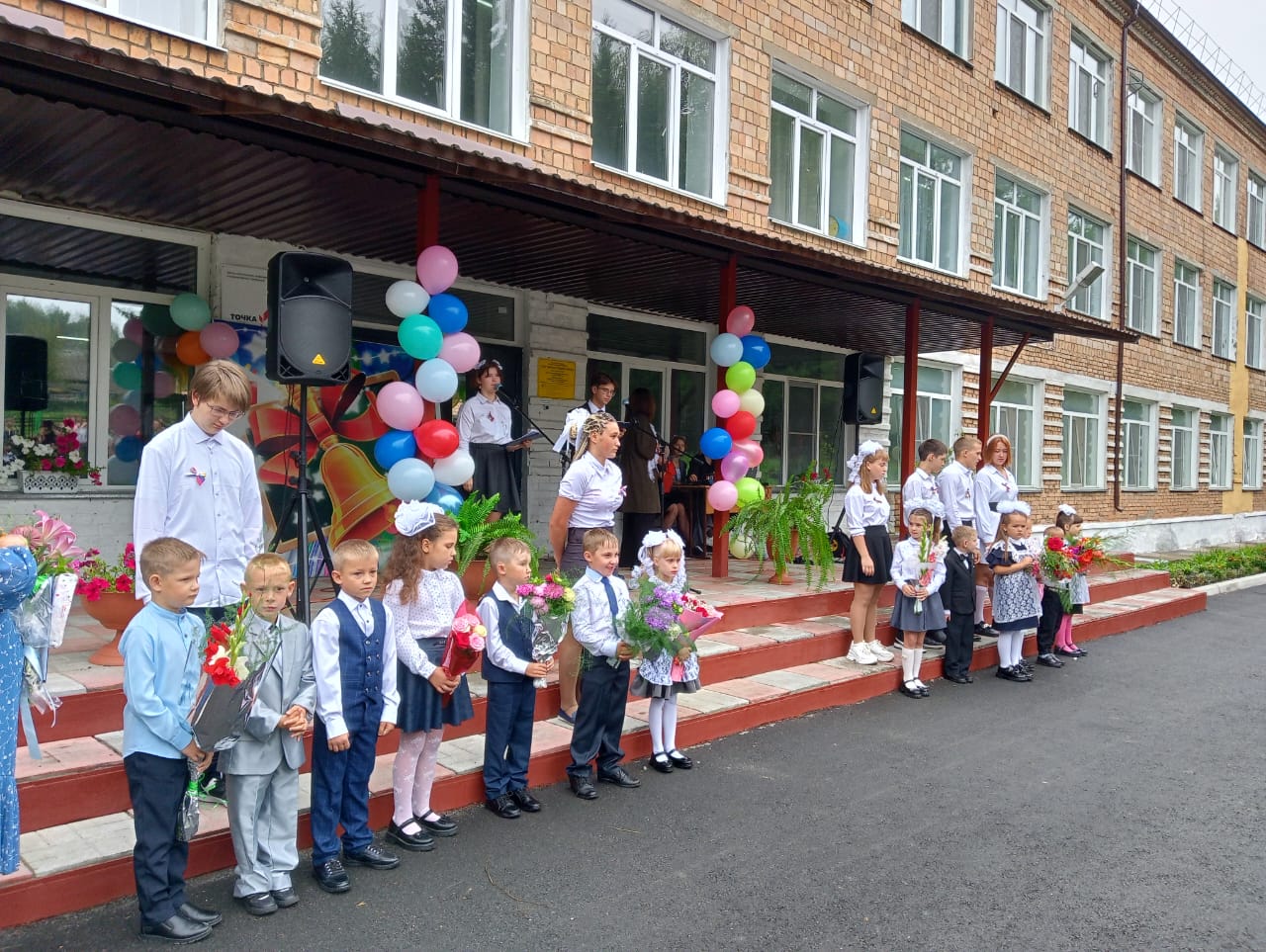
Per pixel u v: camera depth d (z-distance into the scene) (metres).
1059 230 16.19
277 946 3.34
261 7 6.89
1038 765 5.64
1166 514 20.61
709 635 7.14
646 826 4.52
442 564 4.32
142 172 5.80
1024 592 7.73
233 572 4.02
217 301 7.32
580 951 3.38
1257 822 4.83
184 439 3.88
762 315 10.92
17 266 6.70
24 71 4.23
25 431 6.75
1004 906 3.84
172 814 3.31
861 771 5.41
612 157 9.61
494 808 4.60
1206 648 9.57
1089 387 17.80
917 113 12.95
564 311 9.74
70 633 5.41
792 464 12.95
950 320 10.88
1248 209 23.91
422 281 6.06
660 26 9.98
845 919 3.68
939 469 7.79
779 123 11.32
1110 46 17.33
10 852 3.22
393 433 6.08
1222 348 22.98
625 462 8.83
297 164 5.62
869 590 7.21
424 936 3.45
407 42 7.96
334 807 3.82
